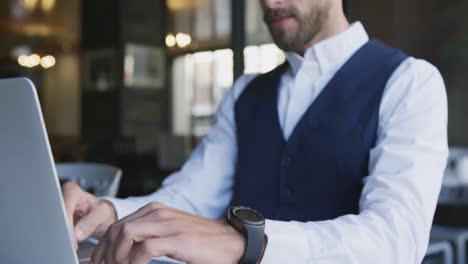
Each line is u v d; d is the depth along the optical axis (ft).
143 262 1.67
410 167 2.51
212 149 3.78
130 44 26.32
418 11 12.51
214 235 1.81
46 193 1.60
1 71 37.60
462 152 10.71
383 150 2.65
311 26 3.19
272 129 3.38
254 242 1.81
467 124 13.17
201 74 28.60
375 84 3.02
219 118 3.88
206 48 28.40
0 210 1.74
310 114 3.14
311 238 1.98
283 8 3.14
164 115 27.73
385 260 2.06
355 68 3.14
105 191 5.54
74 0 29.66
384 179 2.51
